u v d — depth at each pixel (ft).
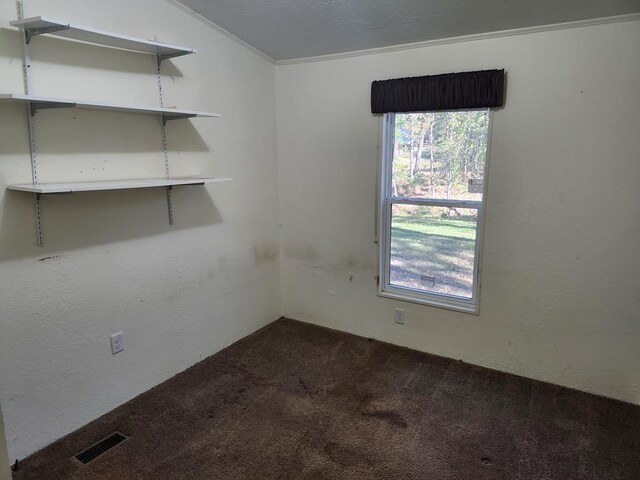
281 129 11.16
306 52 10.01
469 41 8.29
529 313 8.63
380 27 8.38
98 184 6.42
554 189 7.99
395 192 9.94
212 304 9.78
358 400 8.11
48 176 6.48
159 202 8.28
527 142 8.07
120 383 7.91
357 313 10.86
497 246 8.70
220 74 9.29
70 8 6.46
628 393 7.96
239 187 10.18
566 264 8.12
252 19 8.54
